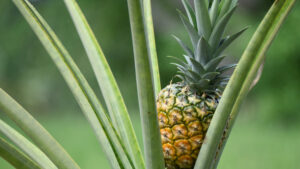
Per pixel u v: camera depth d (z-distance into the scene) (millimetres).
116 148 1528
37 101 9719
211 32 1595
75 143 6395
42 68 9688
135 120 7965
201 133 1588
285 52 8062
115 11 10219
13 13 9961
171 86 1642
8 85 9773
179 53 9289
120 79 10102
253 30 8055
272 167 4793
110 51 10156
